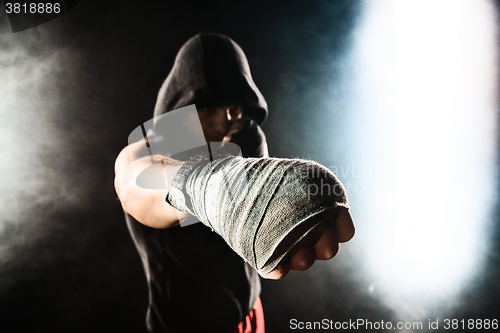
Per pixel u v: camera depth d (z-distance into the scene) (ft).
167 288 2.15
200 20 5.64
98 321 5.61
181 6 5.49
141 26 5.55
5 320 5.50
